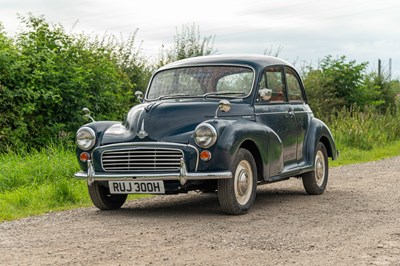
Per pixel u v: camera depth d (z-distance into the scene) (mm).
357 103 25875
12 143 12766
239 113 8086
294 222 7289
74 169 10727
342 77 25984
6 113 13008
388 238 6348
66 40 15203
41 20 15016
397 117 23719
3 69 13086
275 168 8336
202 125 7375
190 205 8852
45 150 12438
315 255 5621
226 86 8461
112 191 7695
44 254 5766
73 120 14000
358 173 12953
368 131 20359
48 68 13820
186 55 19641
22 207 8680
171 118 7691
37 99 13547
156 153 7504
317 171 9789
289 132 8938
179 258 5535
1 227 7254
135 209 8500
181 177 7316
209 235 6539
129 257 5594
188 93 8562
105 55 16656
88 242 6266
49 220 7668
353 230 6777
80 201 9086
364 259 5457
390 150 18844
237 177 7688
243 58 8781
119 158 7660
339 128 20250
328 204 8742
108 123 8242
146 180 7480
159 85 8852
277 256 5586
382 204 8688
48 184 10117
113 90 15344
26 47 14273
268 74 8797
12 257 5664
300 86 9734
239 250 5828
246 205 7832
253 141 7840
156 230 6859
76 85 14000
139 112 7840
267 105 8594
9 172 10289
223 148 7375
